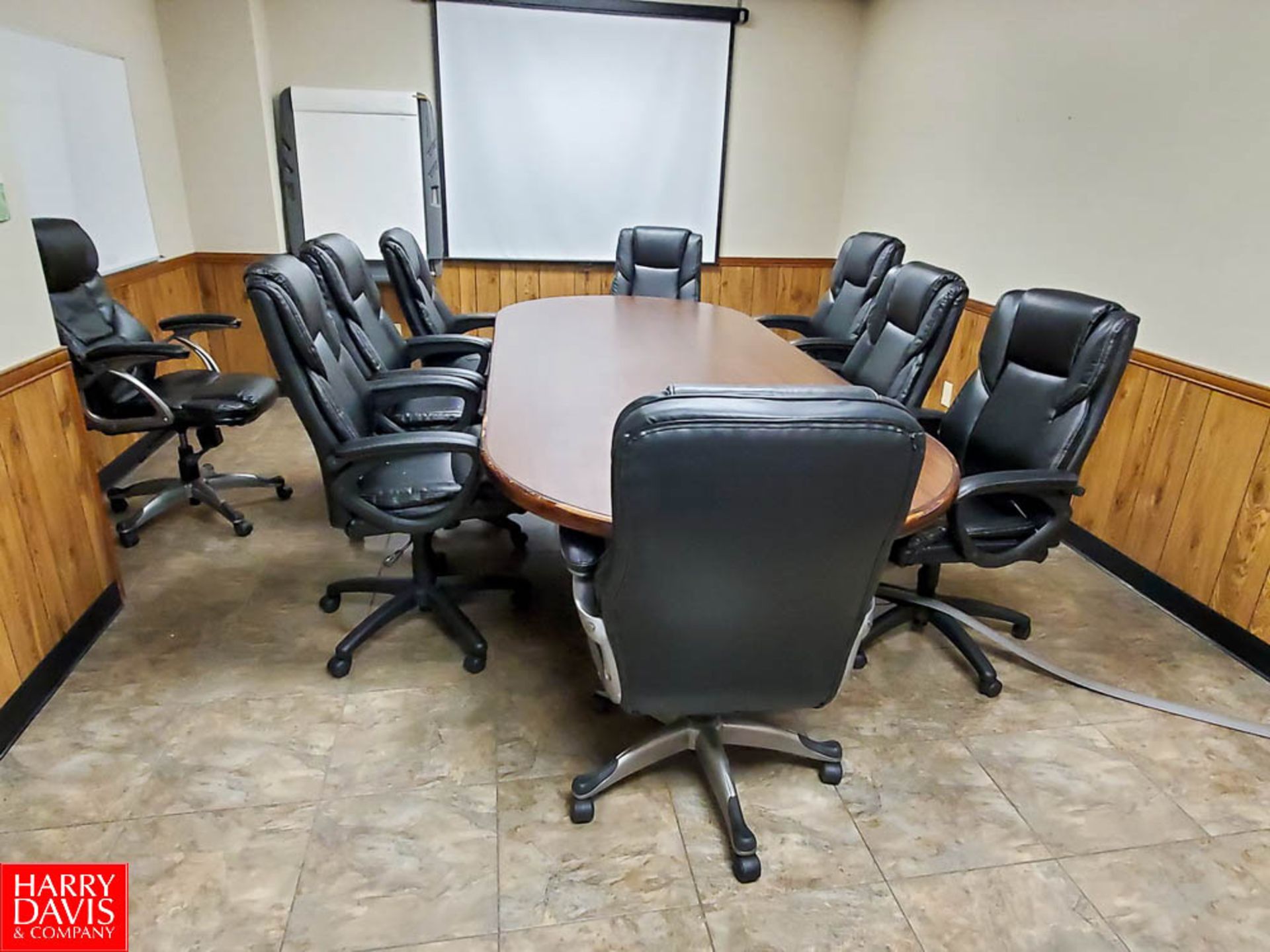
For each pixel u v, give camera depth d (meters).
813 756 1.76
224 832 1.59
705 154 4.80
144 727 1.87
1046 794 1.76
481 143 4.58
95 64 3.33
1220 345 2.36
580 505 1.41
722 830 1.64
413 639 2.26
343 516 1.97
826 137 4.90
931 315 2.47
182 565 2.64
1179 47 2.47
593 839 1.60
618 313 3.43
